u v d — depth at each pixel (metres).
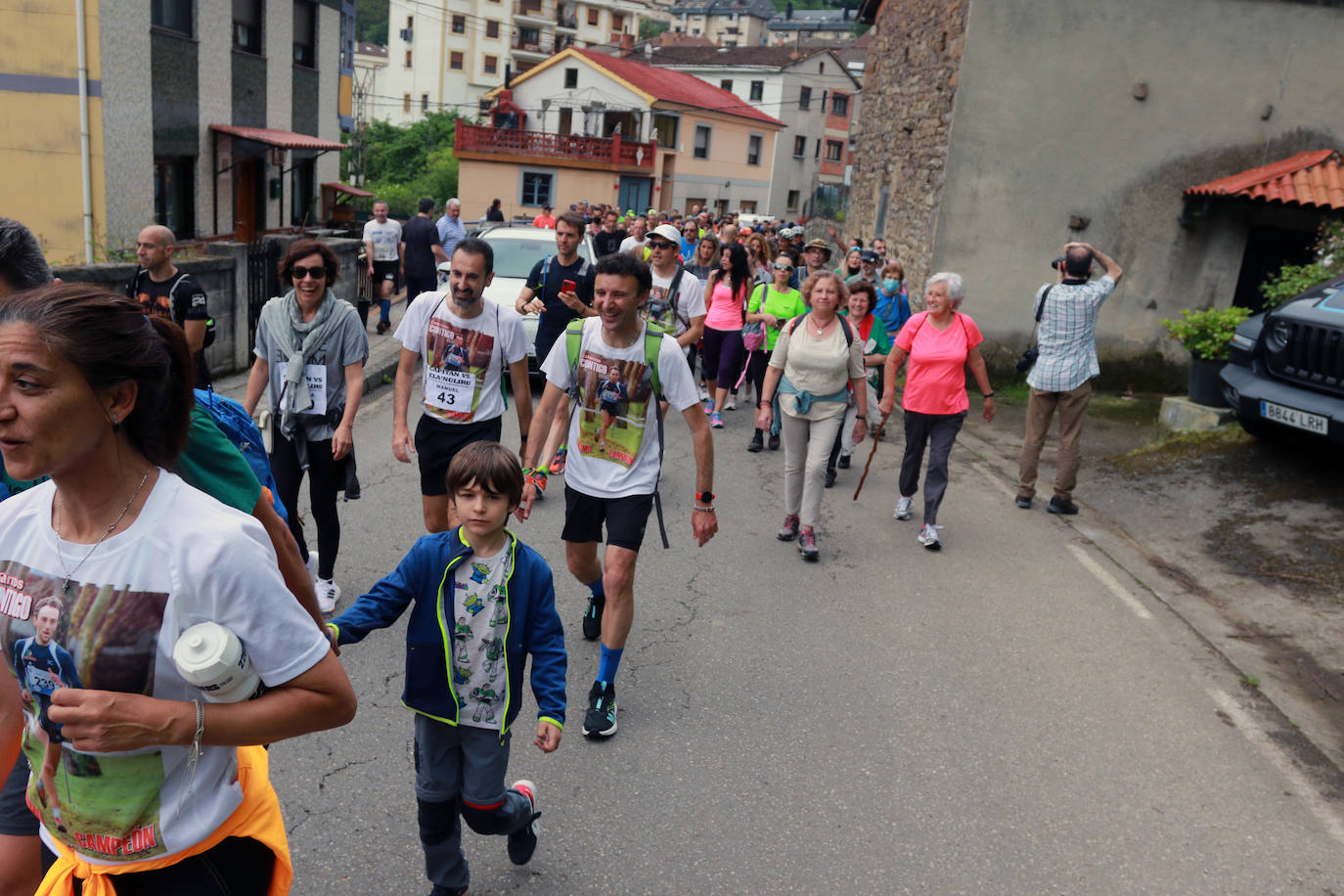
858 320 8.91
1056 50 12.43
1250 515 7.16
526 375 5.06
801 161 61.47
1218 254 12.75
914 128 14.88
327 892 3.06
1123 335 13.06
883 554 6.64
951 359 6.68
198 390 2.42
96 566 1.62
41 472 1.53
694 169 51.91
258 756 2.00
